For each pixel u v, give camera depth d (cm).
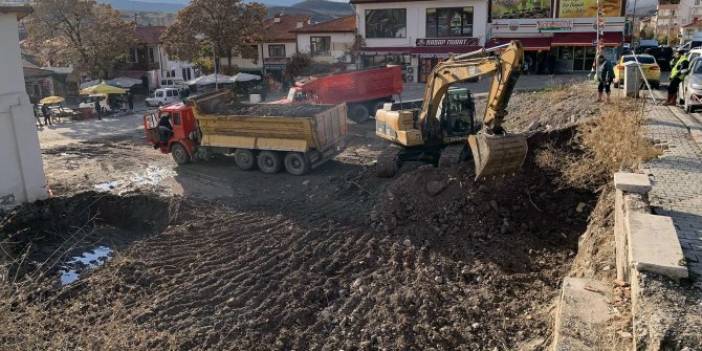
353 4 3988
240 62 4869
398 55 3966
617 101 1656
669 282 546
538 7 3772
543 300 820
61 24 4219
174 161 1923
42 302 916
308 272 959
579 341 555
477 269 931
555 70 3822
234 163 1856
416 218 1123
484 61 1131
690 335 471
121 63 5069
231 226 1210
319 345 762
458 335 759
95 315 871
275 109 1820
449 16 3831
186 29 4225
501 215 1077
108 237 1238
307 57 4259
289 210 1292
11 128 1334
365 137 2162
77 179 1709
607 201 920
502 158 1020
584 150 1184
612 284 661
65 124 3062
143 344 773
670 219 656
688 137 1161
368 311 829
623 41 3662
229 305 870
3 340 777
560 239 1004
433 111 1385
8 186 1338
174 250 1100
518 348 709
